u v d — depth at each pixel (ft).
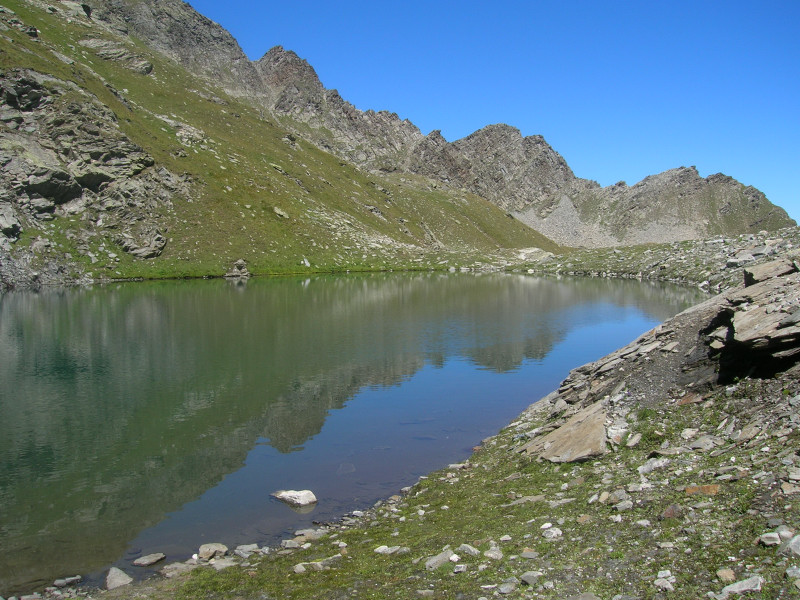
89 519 53.83
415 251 529.86
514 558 37.14
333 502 56.80
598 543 36.60
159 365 118.62
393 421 82.74
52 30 592.19
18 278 280.92
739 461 41.52
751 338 52.47
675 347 67.26
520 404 90.94
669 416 54.95
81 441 75.05
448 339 149.07
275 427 80.23
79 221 334.24
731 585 28.14
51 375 109.91
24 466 66.90
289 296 254.06
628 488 43.29
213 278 345.72
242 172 498.28
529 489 50.72
